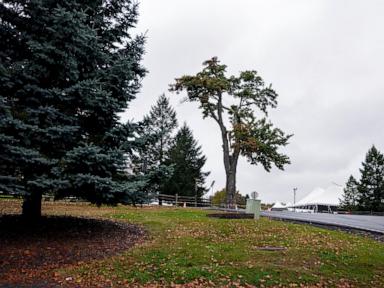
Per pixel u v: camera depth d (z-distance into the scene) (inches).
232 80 1307.8
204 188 1903.3
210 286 277.3
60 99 385.7
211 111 1317.7
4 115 346.9
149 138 441.1
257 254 366.9
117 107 411.8
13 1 403.5
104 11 481.7
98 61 438.6
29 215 430.0
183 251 366.3
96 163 370.0
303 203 2201.0
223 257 350.6
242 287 277.0
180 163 1705.2
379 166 2297.0
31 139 370.9
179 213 728.3
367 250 411.5
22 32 406.3
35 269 301.6
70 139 383.6
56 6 408.2
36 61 390.3
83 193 392.5
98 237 404.5
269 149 1250.6
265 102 1321.4
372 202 2235.5
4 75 368.2
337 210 2155.5
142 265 319.0
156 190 467.8
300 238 473.4
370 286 293.4
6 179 339.9
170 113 1908.2
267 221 633.0
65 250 349.7
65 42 388.5
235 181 1273.4
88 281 281.7
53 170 355.3
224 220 626.2
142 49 491.2
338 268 331.9
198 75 1291.8
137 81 480.7
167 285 277.7
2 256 319.6
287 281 292.4
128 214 656.4
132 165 448.8
